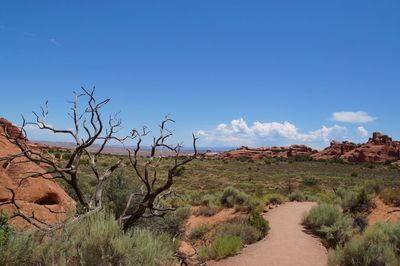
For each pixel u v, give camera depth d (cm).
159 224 1228
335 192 2767
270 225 1877
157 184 3856
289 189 3747
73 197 1536
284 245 1455
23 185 972
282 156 14200
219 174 7181
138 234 612
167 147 813
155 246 590
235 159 13300
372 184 2373
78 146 812
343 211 2042
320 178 6525
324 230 1598
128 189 1243
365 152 12538
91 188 1723
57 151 3441
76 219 639
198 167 8825
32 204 918
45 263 486
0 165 952
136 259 550
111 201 1216
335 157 12975
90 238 533
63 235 546
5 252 470
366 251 1034
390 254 1009
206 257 1277
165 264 647
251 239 1550
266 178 6475
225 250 1308
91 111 821
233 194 2553
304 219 1916
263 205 2389
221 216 2322
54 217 942
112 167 875
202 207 2472
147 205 805
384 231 1170
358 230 1644
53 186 1070
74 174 815
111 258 522
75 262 520
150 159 813
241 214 2278
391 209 1950
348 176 7381
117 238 548
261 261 1234
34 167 1060
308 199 3106
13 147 1070
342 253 1072
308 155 13700
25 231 568
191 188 4925
